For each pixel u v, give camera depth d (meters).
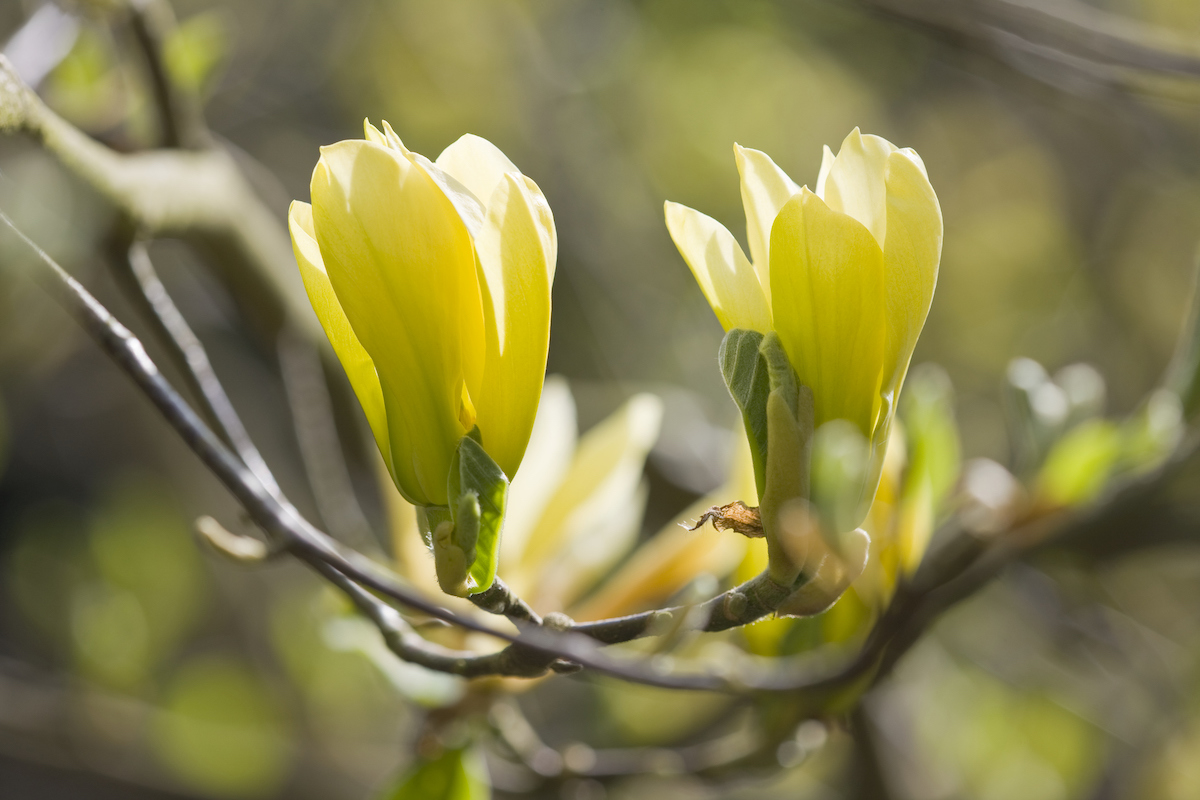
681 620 0.76
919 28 1.46
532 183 0.74
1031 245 3.71
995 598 2.35
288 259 1.27
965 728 2.20
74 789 2.80
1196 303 0.98
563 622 0.76
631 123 3.30
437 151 3.26
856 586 0.86
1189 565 2.38
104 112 1.21
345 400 1.27
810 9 3.18
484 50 3.24
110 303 2.43
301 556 0.79
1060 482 0.97
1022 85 1.75
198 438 0.79
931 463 0.88
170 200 1.02
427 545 0.75
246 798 2.28
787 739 0.90
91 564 2.47
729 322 0.75
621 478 0.92
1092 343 3.54
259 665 2.73
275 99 3.25
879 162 0.74
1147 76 1.54
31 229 0.87
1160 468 0.98
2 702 2.27
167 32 1.07
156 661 2.38
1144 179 3.15
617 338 2.90
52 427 3.47
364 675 2.38
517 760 0.92
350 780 2.39
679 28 3.29
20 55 1.14
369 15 3.30
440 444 0.75
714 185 3.36
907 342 0.74
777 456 0.74
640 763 0.92
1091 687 2.13
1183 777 1.99
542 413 0.94
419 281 0.74
